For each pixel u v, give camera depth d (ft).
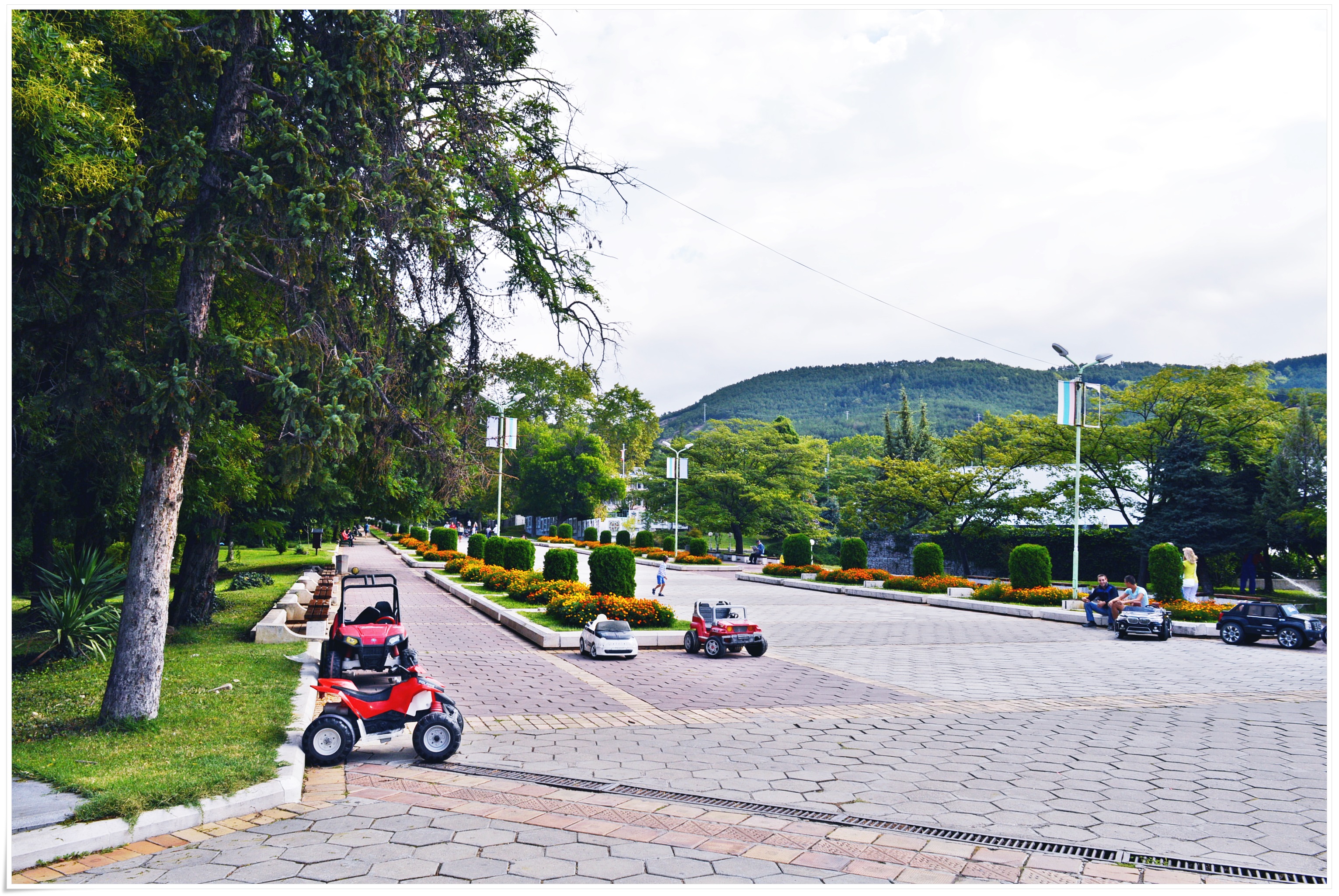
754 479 193.26
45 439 36.81
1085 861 19.15
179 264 36.86
